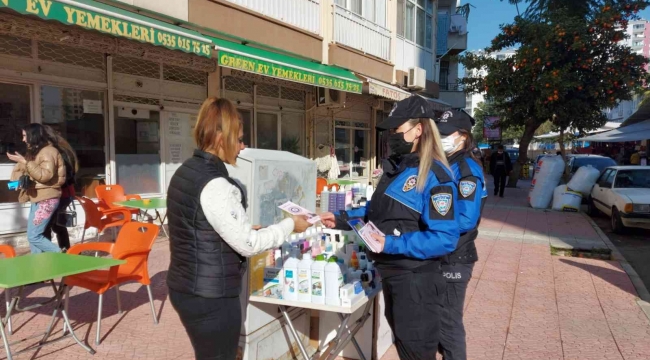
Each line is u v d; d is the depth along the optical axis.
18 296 4.14
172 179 2.31
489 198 16.53
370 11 14.70
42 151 5.26
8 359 3.39
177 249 2.26
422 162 2.43
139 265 4.38
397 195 2.48
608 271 6.96
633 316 5.13
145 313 4.77
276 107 12.45
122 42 7.93
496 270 6.91
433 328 2.48
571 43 14.31
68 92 7.72
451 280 3.05
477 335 4.57
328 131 14.79
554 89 14.09
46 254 3.74
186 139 9.73
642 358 4.12
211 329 2.25
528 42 15.25
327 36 12.61
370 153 17.48
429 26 19.80
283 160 3.45
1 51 6.83
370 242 2.37
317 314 3.69
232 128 2.35
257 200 3.15
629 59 14.23
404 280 2.46
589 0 16.22
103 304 4.99
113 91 8.30
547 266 7.20
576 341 4.46
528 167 28.33
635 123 28.11
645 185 11.24
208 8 8.88
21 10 4.95
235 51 8.00
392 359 3.92
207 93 10.12
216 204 2.15
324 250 3.75
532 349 4.28
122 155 8.56
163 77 9.19
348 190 4.82
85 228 6.89
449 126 2.96
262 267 3.07
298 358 3.48
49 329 3.91
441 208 2.34
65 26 6.99
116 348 3.97
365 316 3.55
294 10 11.30
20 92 7.15
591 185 13.12
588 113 14.77
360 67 14.12
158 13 7.85
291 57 10.78
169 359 3.80
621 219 10.39
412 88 17.61
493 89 15.70
